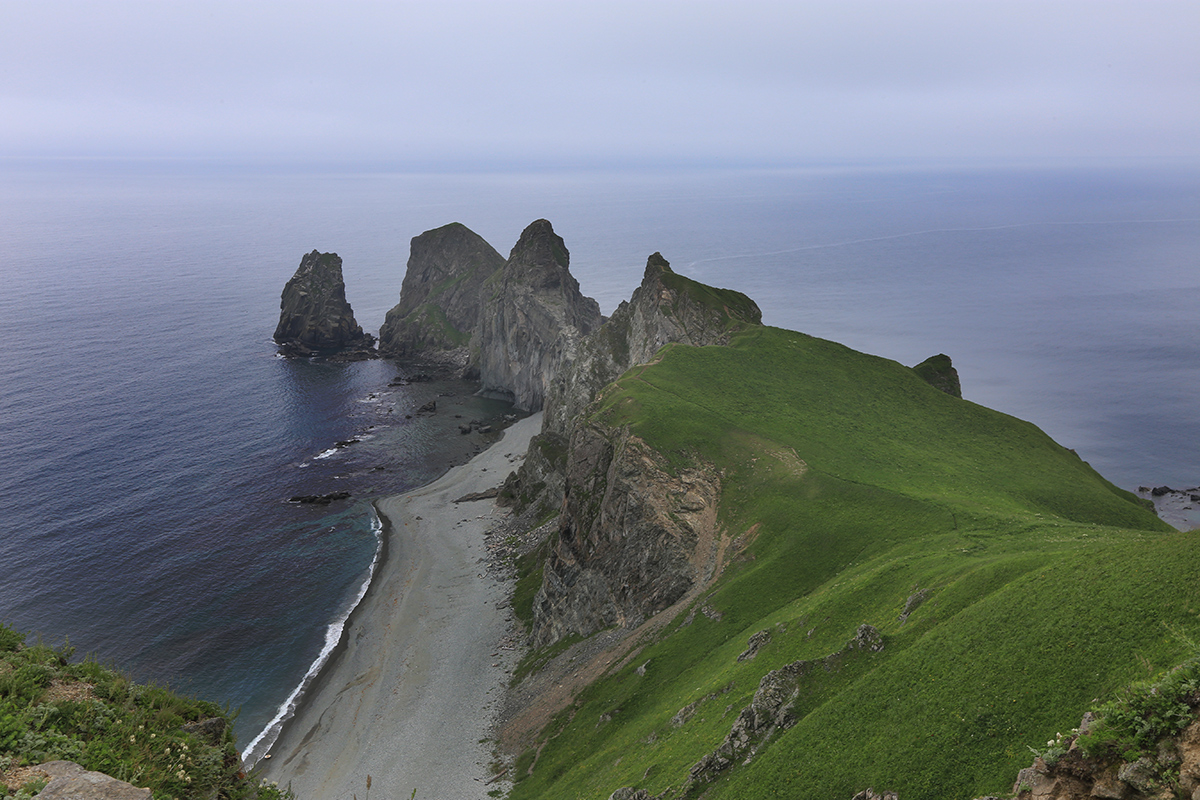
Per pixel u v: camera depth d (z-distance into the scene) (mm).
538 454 144000
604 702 68688
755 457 90250
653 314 151125
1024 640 35688
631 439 92875
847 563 68750
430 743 76750
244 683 89625
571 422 154875
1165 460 192500
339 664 93562
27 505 135875
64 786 12492
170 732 17125
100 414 187375
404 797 68312
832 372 121500
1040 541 58281
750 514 81812
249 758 76438
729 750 43938
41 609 103062
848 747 37281
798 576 69500
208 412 194500
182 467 158250
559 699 75438
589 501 96312
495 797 64125
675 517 84625
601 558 88750
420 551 126062
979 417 112938
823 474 84625
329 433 185750
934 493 82312
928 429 107750
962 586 46469
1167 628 30469
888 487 82500
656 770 48156
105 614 103000
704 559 80688
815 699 43344
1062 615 35438
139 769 15039
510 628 100312
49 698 16391
